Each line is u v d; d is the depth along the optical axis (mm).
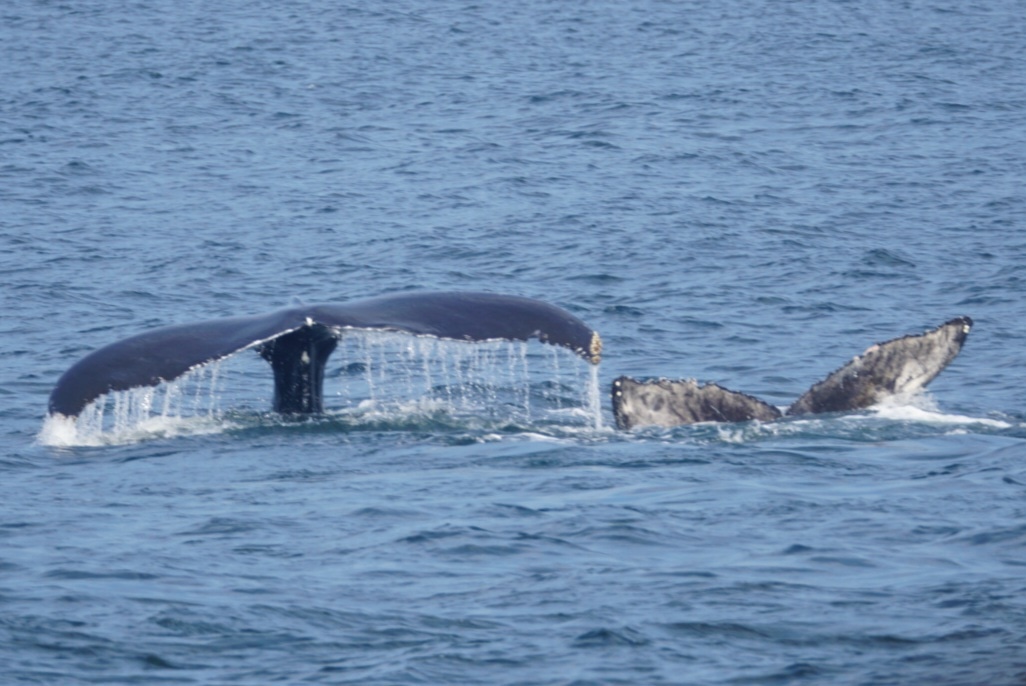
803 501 49062
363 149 168875
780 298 97688
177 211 133250
